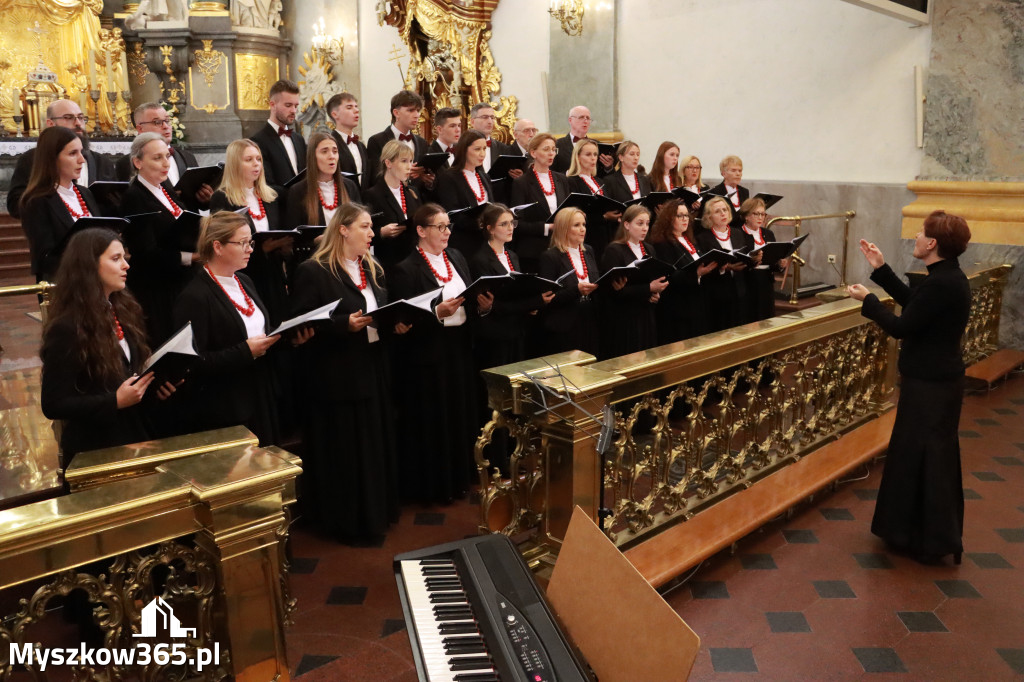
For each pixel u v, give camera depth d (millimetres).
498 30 13188
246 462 2771
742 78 10602
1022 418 6984
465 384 5242
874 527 4645
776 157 10445
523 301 5301
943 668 3512
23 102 15039
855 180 9750
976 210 8758
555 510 3879
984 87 8508
